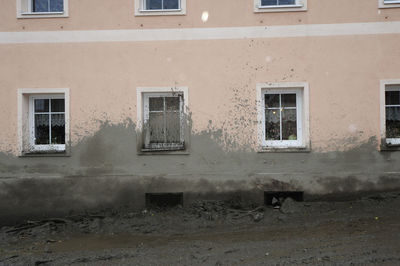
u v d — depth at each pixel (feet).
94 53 23.66
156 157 23.54
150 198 24.00
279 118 24.00
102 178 23.56
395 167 22.90
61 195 23.58
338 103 23.12
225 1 23.40
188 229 20.80
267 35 23.32
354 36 23.04
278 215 21.89
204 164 23.45
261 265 14.76
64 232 21.38
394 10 22.95
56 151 23.67
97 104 23.66
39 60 23.71
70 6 23.66
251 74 23.39
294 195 23.77
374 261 14.70
